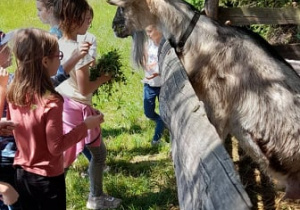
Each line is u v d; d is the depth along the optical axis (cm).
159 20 407
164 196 428
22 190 290
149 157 518
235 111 376
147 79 493
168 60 350
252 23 551
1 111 297
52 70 282
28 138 281
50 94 275
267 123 359
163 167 486
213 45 384
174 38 400
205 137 215
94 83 362
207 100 388
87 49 328
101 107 678
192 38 392
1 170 300
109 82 393
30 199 291
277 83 362
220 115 385
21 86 273
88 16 354
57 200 294
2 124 275
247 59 374
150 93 519
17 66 274
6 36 315
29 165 285
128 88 725
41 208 291
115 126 615
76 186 452
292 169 357
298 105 354
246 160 470
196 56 389
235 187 168
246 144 380
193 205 205
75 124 370
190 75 390
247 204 158
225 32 390
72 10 340
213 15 535
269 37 730
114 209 414
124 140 563
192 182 209
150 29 421
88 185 455
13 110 285
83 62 346
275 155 358
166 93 313
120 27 432
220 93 380
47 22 370
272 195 412
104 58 377
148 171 479
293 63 491
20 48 270
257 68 370
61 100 280
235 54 378
